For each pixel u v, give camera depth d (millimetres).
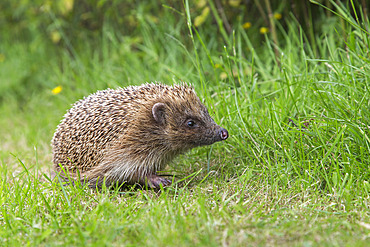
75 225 4754
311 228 4508
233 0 8953
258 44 9109
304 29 8594
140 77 8938
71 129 6512
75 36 11578
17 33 13102
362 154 5367
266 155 6238
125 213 4922
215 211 5023
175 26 9703
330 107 5996
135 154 6195
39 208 5332
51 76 11266
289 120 6406
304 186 5453
